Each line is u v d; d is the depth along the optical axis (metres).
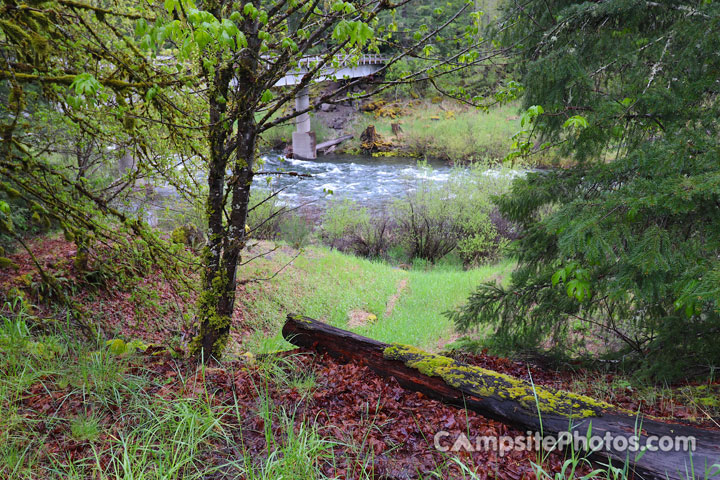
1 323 5.12
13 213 7.30
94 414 3.12
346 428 3.13
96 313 7.02
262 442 2.97
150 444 2.69
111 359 3.92
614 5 5.09
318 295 11.70
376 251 17.45
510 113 36.38
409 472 2.68
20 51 3.53
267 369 3.99
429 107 39.53
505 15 6.14
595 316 7.54
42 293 6.59
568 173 6.03
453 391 3.47
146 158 4.49
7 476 2.45
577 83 5.34
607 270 5.21
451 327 10.66
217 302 4.87
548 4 5.59
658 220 4.30
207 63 3.49
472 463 2.76
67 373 3.59
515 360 6.48
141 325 7.46
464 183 18.89
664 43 4.95
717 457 2.51
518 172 19.08
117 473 2.37
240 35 2.48
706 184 3.28
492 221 17.89
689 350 4.89
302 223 16.64
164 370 4.20
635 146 5.00
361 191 24.25
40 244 8.38
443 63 4.05
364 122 39.56
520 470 2.70
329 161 33.19
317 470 2.57
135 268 5.20
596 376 5.58
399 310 11.88
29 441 2.78
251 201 14.82
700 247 3.78
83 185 4.66
